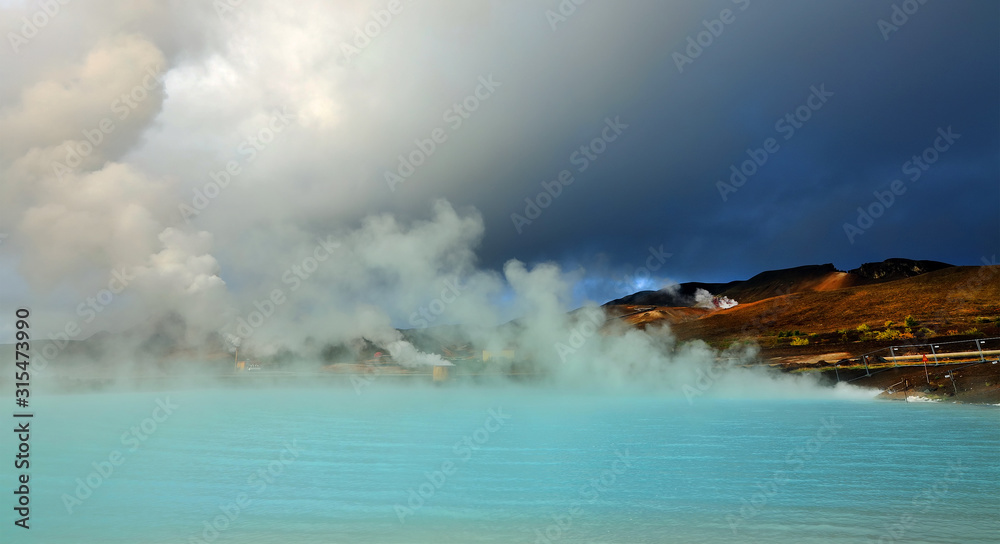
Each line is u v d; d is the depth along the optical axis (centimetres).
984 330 4906
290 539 743
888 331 5369
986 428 1705
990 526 769
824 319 7244
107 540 746
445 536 751
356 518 847
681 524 800
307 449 1466
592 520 823
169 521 836
